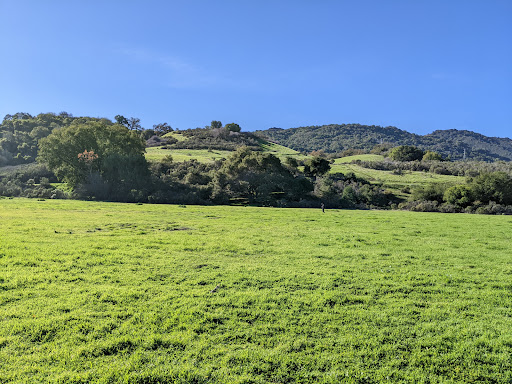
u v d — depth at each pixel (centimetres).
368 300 1188
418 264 1692
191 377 754
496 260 1778
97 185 6419
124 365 793
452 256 1870
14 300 1143
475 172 9244
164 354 845
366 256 1844
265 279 1402
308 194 7144
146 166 7125
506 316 1082
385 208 6506
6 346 866
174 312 1065
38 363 802
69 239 2128
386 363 823
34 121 14850
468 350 876
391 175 9519
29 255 1680
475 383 759
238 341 913
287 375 771
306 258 1788
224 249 1964
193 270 1532
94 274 1436
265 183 7088
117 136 8031
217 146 14200
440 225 3167
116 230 2572
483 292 1280
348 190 7012
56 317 1015
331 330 973
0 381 731
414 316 1072
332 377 764
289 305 1139
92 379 746
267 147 16300
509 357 841
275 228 2842
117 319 1020
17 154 10438
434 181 8519
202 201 6044
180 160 9850
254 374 775
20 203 4741
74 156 7288
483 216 4297
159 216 3597
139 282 1348
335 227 2962
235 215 3834
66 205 4644
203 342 898
